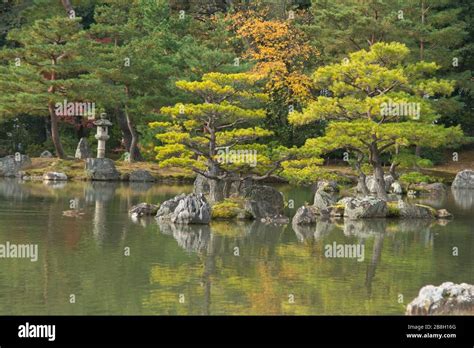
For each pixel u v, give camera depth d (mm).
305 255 30375
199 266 27812
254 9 76875
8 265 27188
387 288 24938
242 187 45969
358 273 27188
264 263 28609
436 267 28438
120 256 29234
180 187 57594
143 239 33031
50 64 59688
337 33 68500
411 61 69312
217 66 58688
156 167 64938
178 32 70188
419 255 30797
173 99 61469
